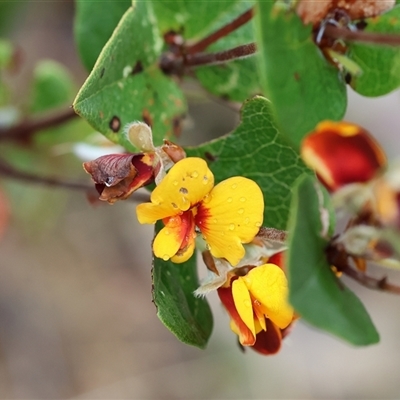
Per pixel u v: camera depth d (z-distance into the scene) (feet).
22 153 0.95
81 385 1.41
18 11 1.05
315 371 1.47
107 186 0.59
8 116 0.94
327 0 0.58
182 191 0.58
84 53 0.70
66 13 1.33
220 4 0.68
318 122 0.59
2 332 1.39
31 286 1.40
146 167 0.59
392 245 0.58
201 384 1.45
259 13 0.55
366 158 0.61
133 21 0.64
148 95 0.66
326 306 0.55
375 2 0.59
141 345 1.44
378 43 0.58
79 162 0.98
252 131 0.61
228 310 0.60
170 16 0.67
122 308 1.43
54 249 1.39
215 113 1.21
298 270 0.55
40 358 1.41
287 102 0.56
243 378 1.47
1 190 0.99
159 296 0.59
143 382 1.43
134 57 0.64
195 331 0.60
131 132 0.59
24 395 1.39
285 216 0.62
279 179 0.62
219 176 0.62
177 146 0.59
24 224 1.21
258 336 0.60
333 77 0.60
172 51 0.67
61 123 0.86
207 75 0.70
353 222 0.60
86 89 0.60
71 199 1.37
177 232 0.59
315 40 0.58
